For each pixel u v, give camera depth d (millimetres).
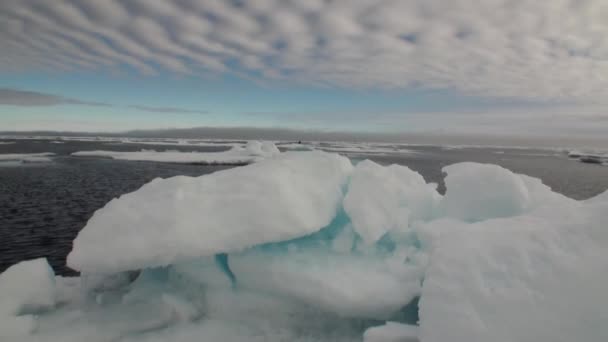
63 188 17812
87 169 25891
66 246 9242
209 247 3070
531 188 4406
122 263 2953
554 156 82000
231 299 3291
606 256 2211
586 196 21297
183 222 3086
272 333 3107
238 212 3240
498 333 2080
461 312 2229
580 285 2119
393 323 2641
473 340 2098
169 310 3248
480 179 4039
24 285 3146
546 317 2055
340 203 4008
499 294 2238
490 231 2744
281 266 3207
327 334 3102
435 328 2248
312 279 3084
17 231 10406
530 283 2236
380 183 3867
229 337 3014
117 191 17359
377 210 3637
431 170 34250
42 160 31828
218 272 3402
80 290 3680
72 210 13195
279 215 3236
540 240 2480
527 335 2027
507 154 90625
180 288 3535
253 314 3256
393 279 3184
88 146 69375
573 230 2475
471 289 2318
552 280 2205
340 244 3600
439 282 2455
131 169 26719
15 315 2994
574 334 1947
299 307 3209
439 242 2859
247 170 3896
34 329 2951
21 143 78375
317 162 4234
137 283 3609
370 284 3078
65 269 7750
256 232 3172
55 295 3439
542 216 2926
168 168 28078
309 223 3332
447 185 4328
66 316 3193
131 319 3182
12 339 2787
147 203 3301
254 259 3299
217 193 3443
